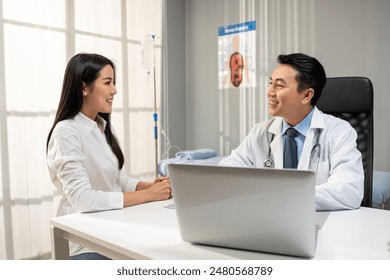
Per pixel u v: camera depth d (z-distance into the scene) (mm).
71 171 1306
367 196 1665
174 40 3725
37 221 2551
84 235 1011
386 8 2559
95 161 1500
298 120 1479
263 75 3268
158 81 3506
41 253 2576
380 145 2656
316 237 924
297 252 792
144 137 3352
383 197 2066
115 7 3043
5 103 2404
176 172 832
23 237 2482
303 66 1372
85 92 1495
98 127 1602
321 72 1406
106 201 1240
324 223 1046
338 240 905
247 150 1637
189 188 829
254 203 771
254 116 3359
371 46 2646
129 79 3189
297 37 3023
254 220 787
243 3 3355
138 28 3238
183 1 3809
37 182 2545
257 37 3279
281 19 3109
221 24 3541
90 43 2873
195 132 3877
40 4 2551
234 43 3453
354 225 1025
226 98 3564
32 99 2512
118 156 1632
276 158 1516
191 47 3816
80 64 1469
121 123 3137
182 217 868
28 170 2506
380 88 2627
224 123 3604
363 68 2697
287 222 757
